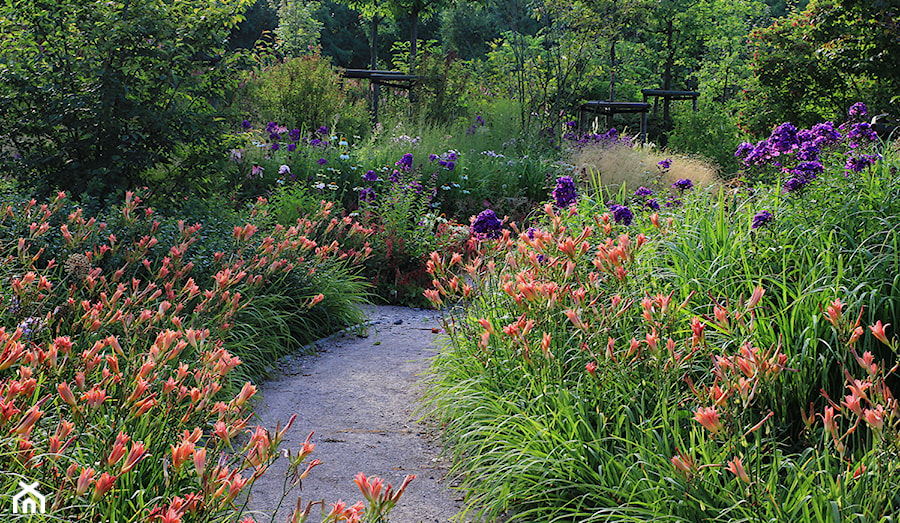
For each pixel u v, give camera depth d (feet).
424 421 15.19
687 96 85.97
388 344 21.26
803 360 11.32
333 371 18.56
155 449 9.34
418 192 31.58
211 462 8.20
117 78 22.81
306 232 22.31
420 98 60.75
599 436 11.08
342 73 62.39
